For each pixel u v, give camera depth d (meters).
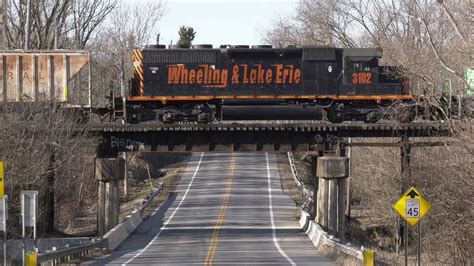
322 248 53.41
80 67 65.44
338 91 67.75
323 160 63.41
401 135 61.78
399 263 50.34
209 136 63.72
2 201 37.56
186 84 67.44
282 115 67.12
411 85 67.75
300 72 67.88
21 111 62.81
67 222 79.31
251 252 53.44
